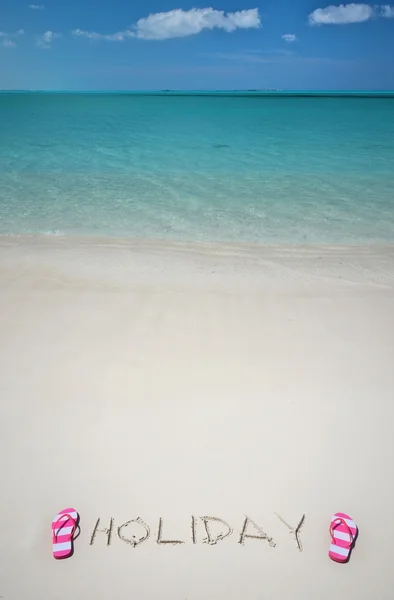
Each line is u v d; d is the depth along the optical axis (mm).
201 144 22094
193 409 4684
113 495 3824
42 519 3643
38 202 11984
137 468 4051
